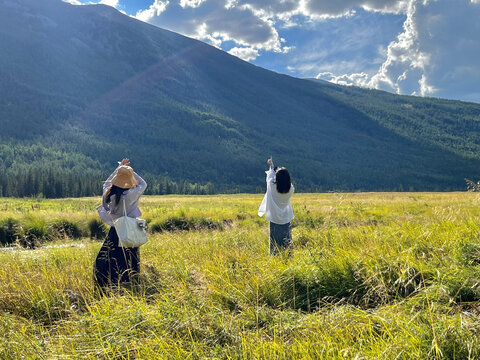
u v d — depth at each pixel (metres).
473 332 2.75
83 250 7.59
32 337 3.35
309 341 2.85
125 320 3.44
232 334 3.12
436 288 3.67
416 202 31.45
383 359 2.47
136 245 4.79
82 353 2.99
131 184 5.08
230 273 4.87
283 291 4.39
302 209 21.33
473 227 6.27
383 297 3.89
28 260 6.70
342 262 4.68
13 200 65.12
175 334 3.21
